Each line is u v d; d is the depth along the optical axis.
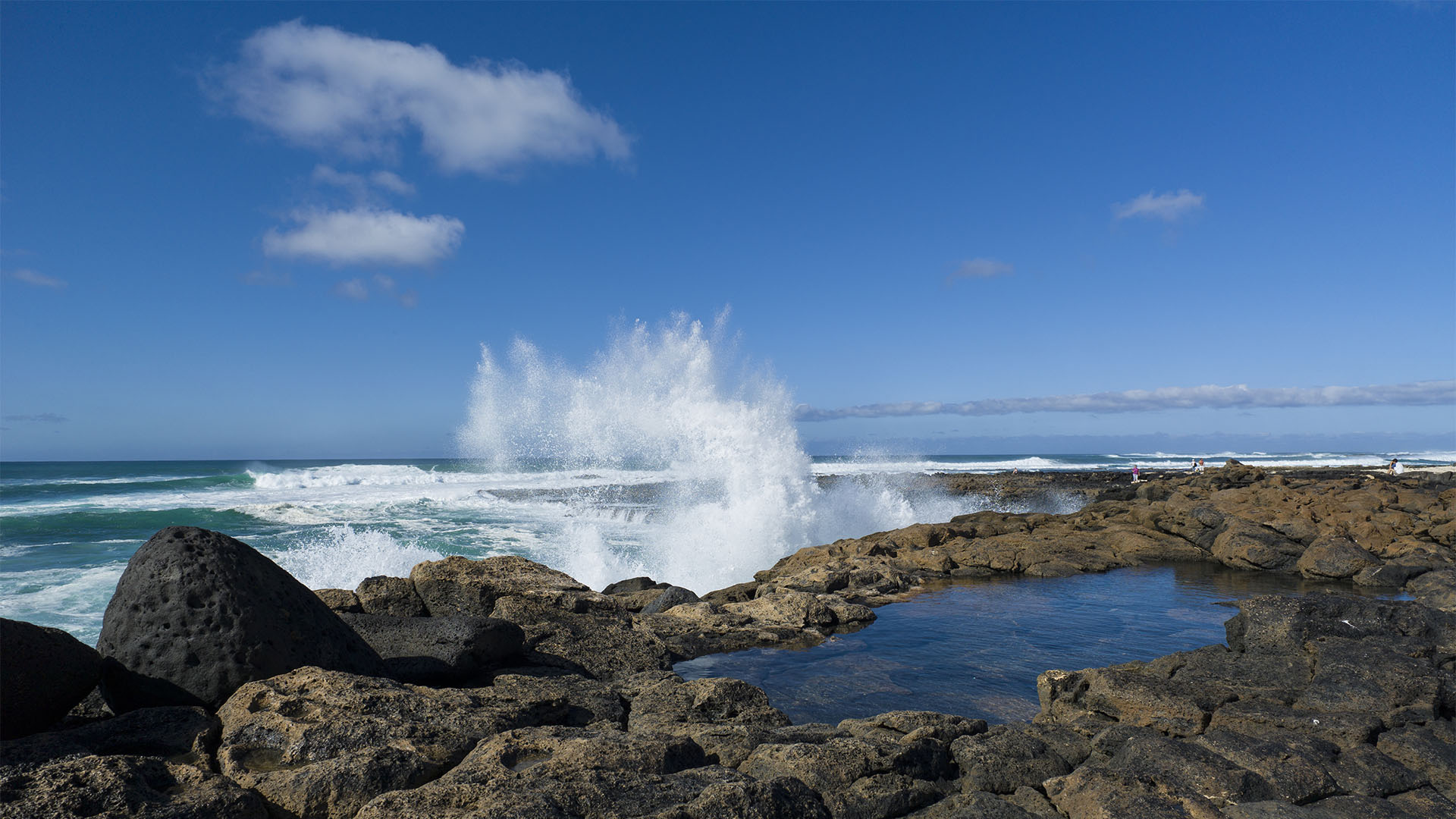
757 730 5.42
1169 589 12.48
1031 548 14.81
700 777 4.30
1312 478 35.41
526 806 3.70
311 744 4.63
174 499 28.56
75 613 11.13
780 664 8.37
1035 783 4.96
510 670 7.44
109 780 3.75
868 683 7.62
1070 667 8.13
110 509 24.59
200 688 5.40
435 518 23.08
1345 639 6.54
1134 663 7.02
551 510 25.33
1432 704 5.46
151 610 5.51
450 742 4.87
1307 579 13.39
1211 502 18.52
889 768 4.80
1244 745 5.05
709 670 8.19
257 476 37.16
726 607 10.77
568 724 6.07
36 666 4.98
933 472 55.50
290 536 19.62
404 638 7.29
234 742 4.72
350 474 39.25
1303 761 4.82
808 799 4.25
